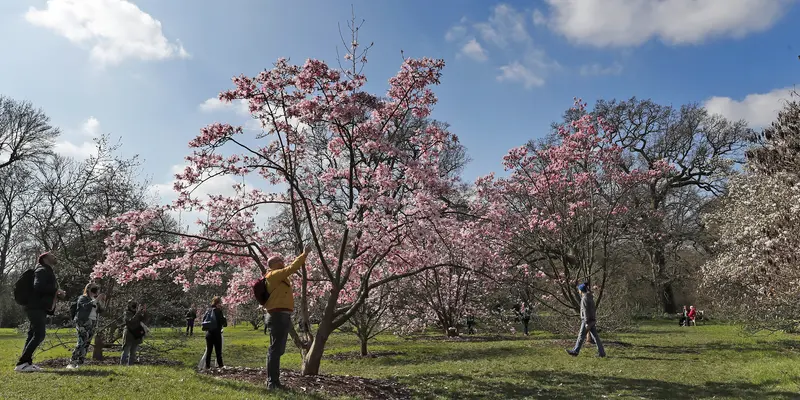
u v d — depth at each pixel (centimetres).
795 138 1299
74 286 1447
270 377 769
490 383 1049
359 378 1012
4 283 3525
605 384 1034
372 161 1165
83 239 1468
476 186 1583
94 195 1580
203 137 1023
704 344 1823
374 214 984
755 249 1452
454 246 1342
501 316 2573
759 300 1471
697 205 3525
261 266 1077
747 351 1566
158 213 1085
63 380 706
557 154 1809
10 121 3155
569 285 1794
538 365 1308
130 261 1097
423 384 1036
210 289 1572
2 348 1659
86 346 964
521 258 1931
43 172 3092
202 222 1231
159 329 1532
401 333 2198
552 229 1795
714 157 3419
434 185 1016
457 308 2375
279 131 1098
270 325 775
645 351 1609
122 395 639
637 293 3853
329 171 1148
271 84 1020
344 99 990
